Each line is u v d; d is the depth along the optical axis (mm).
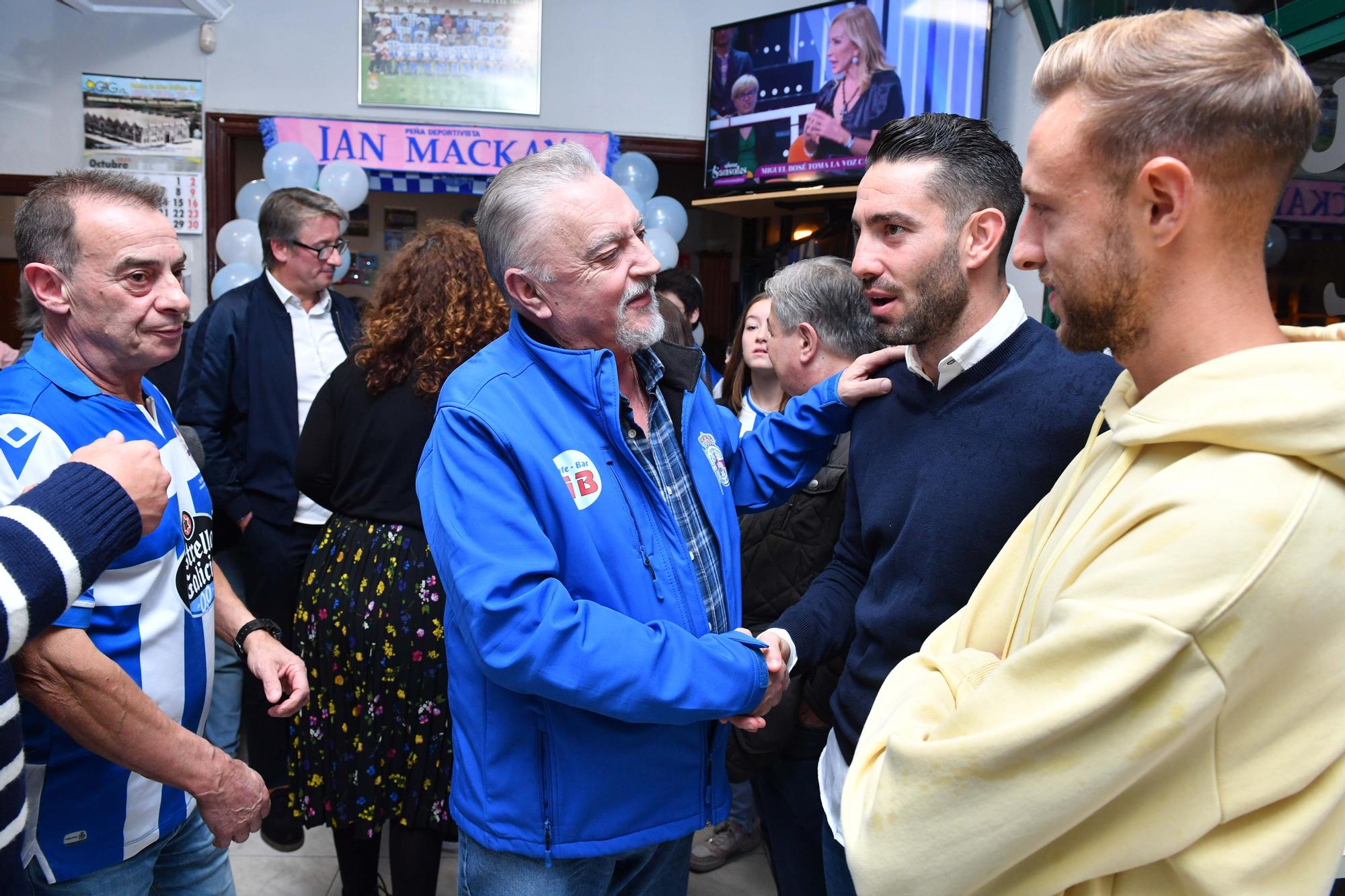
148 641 1216
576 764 1161
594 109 4770
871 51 3709
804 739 1511
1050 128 688
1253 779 607
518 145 4688
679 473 1320
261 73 4637
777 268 4703
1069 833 654
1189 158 628
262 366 2660
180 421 2662
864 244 1220
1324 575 572
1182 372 663
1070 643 611
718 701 1093
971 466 1175
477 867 1248
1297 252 2102
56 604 847
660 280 3438
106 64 4574
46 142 4594
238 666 2611
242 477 2695
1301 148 632
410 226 6316
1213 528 579
